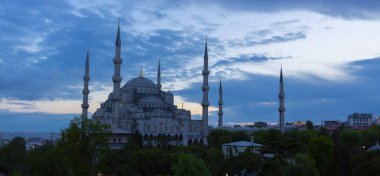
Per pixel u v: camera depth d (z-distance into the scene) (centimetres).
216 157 11844
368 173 7888
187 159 7894
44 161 9706
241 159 10675
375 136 19175
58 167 9638
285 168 8475
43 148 16775
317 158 11656
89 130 10175
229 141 19412
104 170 12175
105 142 10338
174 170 8131
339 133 18125
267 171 9781
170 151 15538
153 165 12181
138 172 12475
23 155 15662
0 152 15738
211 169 10650
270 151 14088
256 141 17638
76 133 9988
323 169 8706
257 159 10581
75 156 9862
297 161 8656
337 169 8394
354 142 16062
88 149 9944
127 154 13675
